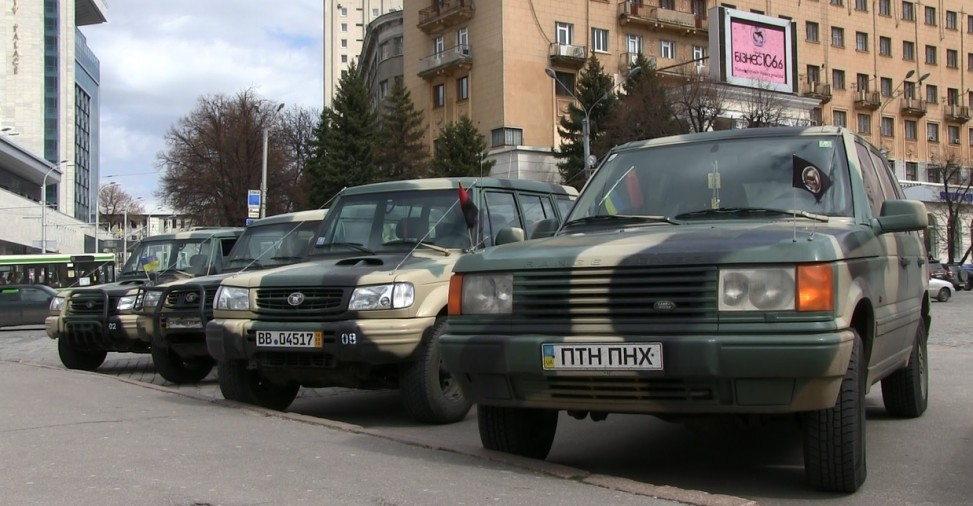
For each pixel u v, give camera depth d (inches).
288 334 279.9
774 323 168.4
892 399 288.4
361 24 5595.5
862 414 181.5
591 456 241.1
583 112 1929.1
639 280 177.2
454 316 198.2
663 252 177.6
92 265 1390.3
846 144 232.5
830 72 2694.4
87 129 4539.9
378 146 2130.9
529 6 2186.3
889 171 291.3
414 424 298.5
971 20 3053.6
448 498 167.9
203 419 263.7
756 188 223.8
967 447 246.4
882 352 219.8
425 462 201.3
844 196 219.6
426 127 2214.6
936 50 2955.2
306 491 173.6
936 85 2950.3
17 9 3661.4
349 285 278.5
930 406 319.3
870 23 2800.2
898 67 2859.3
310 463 199.5
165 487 177.2
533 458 205.0
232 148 2198.6
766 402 170.1
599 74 1984.5
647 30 2363.4
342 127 2124.8
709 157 236.8
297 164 2461.9
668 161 240.5
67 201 3843.5
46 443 224.1
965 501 185.6
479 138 2007.9
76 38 4291.3
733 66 2010.3
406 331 276.2
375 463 199.6
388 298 276.4
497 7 2158.0
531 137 2172.7
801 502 184.4
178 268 502.3
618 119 1771.7
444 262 299.4
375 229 328.5
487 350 187.3
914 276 268.1
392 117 2156.7
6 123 3612.2
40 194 3513.8
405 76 2471.7
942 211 2144.4
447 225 321.1
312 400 367.6
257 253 431.5
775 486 199.9
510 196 346.0
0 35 3629.4
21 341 852.6
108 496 170.6
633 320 176.7
